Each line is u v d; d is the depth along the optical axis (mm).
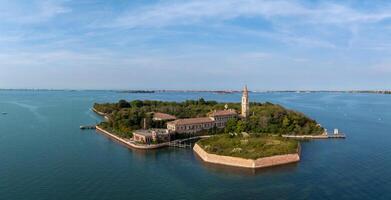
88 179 114438
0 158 140625
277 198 98188
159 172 123000
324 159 141875
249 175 119000
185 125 195500
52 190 103875
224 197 98938
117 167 129375
